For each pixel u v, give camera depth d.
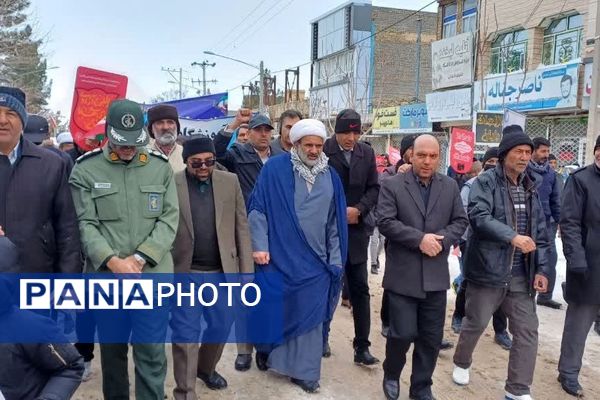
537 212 4.13
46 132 5.33
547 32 15.20
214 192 3.96
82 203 3.32
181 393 3.71
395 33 28.94
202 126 7.56
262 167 4.68
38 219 3.11
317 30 31.86
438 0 20.02
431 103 18.94
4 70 27.89
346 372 4.66
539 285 4.02
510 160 4.08
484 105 16.14
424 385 4.07
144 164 3.43
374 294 7.20
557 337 5.64
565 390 4.45
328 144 4.80
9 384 2.07
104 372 3.54
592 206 4.22
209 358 4.14
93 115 5.29
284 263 4.20
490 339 5.61
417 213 3.95
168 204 3.46
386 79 28.75
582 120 13.76
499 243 4.06
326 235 4.30
